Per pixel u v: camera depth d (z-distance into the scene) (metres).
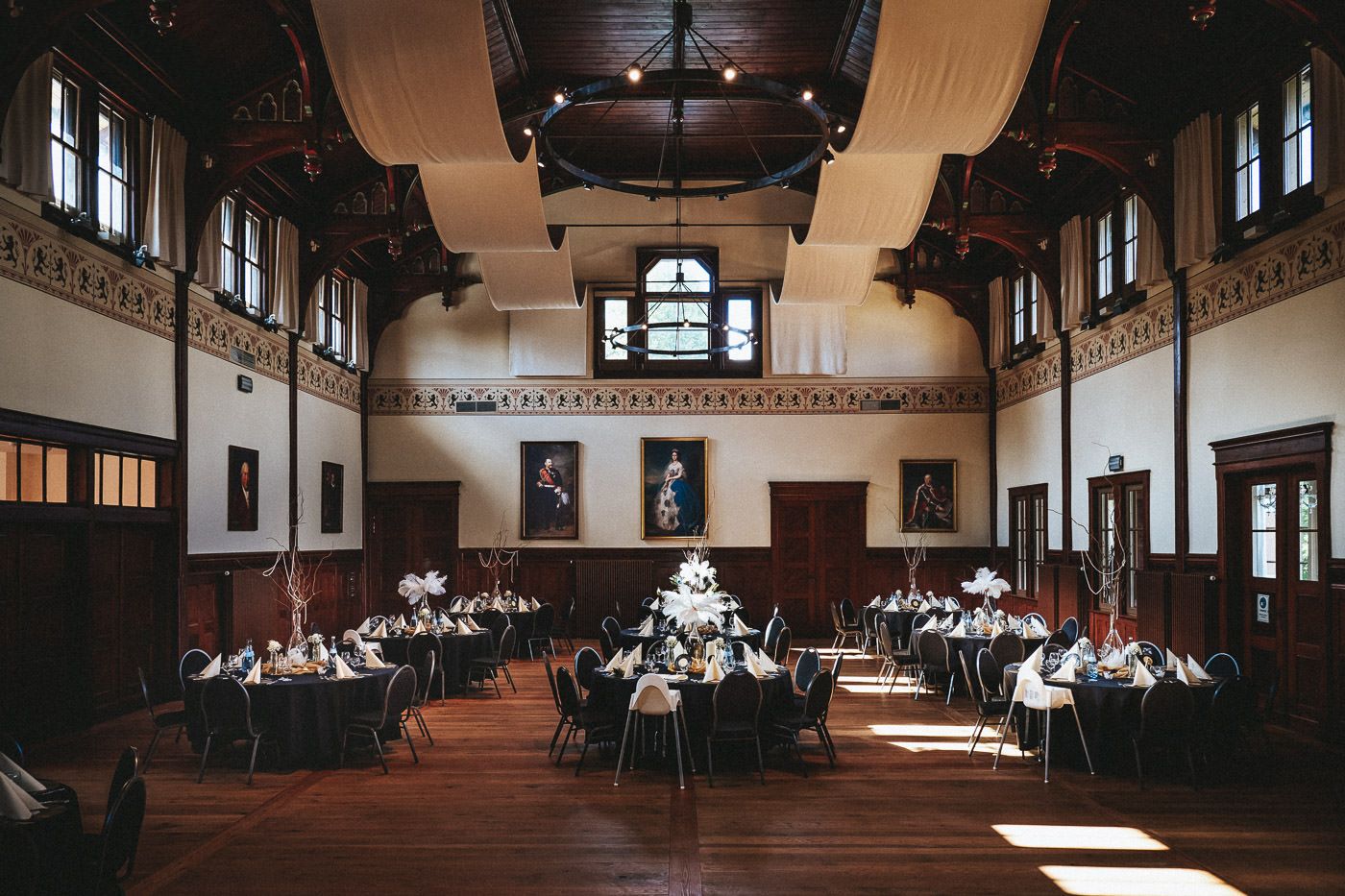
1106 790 8.09
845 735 10.36
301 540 16.23
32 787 5.02
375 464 19.69
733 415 19.86
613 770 8.88
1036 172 15.08
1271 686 9.05
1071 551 15.61
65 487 10.20
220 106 12.13
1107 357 14.39
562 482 19.73
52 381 9.63
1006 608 18.72
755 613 19.69
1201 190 11.48
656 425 19.81
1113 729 8.58
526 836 6.94
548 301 16.89
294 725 8.69
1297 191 9.93
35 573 9.80
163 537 12.03
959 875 6.18
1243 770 8.66
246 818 7.38
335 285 18.14
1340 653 9.38
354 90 8.96
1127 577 13.81
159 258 11.42
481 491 19.72
